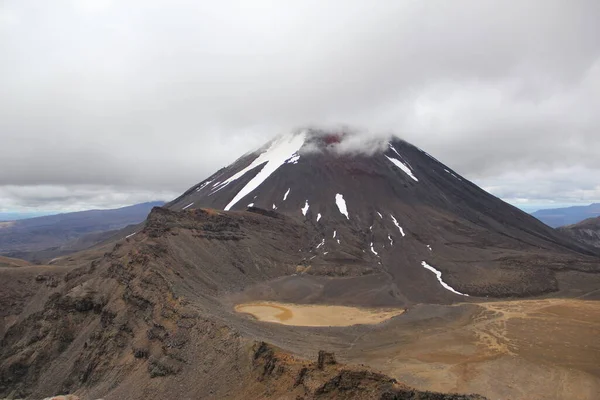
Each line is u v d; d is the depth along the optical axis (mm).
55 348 84938
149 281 82250
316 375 42719
